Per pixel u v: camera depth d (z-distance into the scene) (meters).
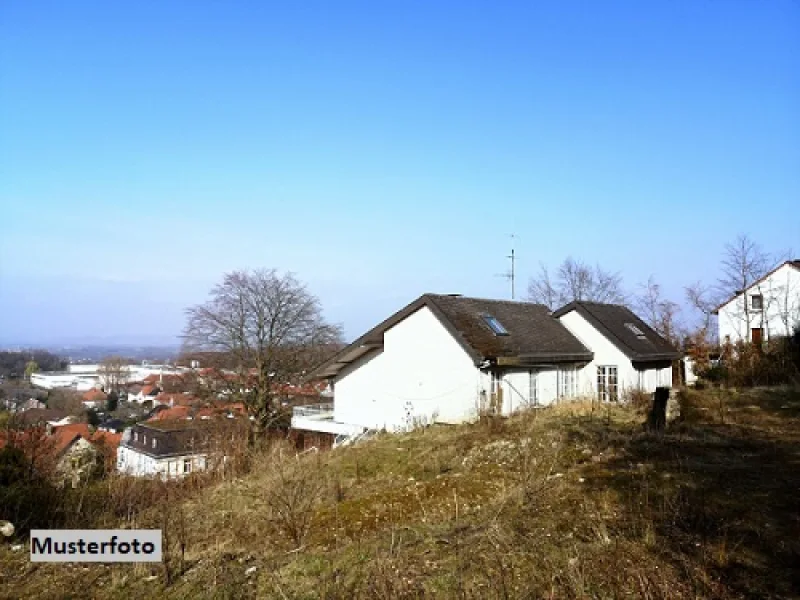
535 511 7.14
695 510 6.55
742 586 4.80
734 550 5.44
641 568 5.18
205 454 15.46
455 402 18.38
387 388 20.16
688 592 4.75
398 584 5.23
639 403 17.06
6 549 7.69
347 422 21.08
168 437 24.69
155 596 6.05
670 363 26.52
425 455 12.53
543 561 5.52
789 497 6.86
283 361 29.70
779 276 35.78
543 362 20.59
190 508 9.94
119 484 10.50
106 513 9.28
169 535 7.94
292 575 6.09
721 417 13.48
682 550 5.54
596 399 18.92
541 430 12.72
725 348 28.55
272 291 30.38
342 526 7.86
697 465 8.56
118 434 36.47
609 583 5.01
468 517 7.52
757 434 11.52
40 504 9.09
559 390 21.92
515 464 10.11
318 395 30.78
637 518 6.50
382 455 13.56
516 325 21.56
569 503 7.29
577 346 22.67
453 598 4.98
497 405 18.25
